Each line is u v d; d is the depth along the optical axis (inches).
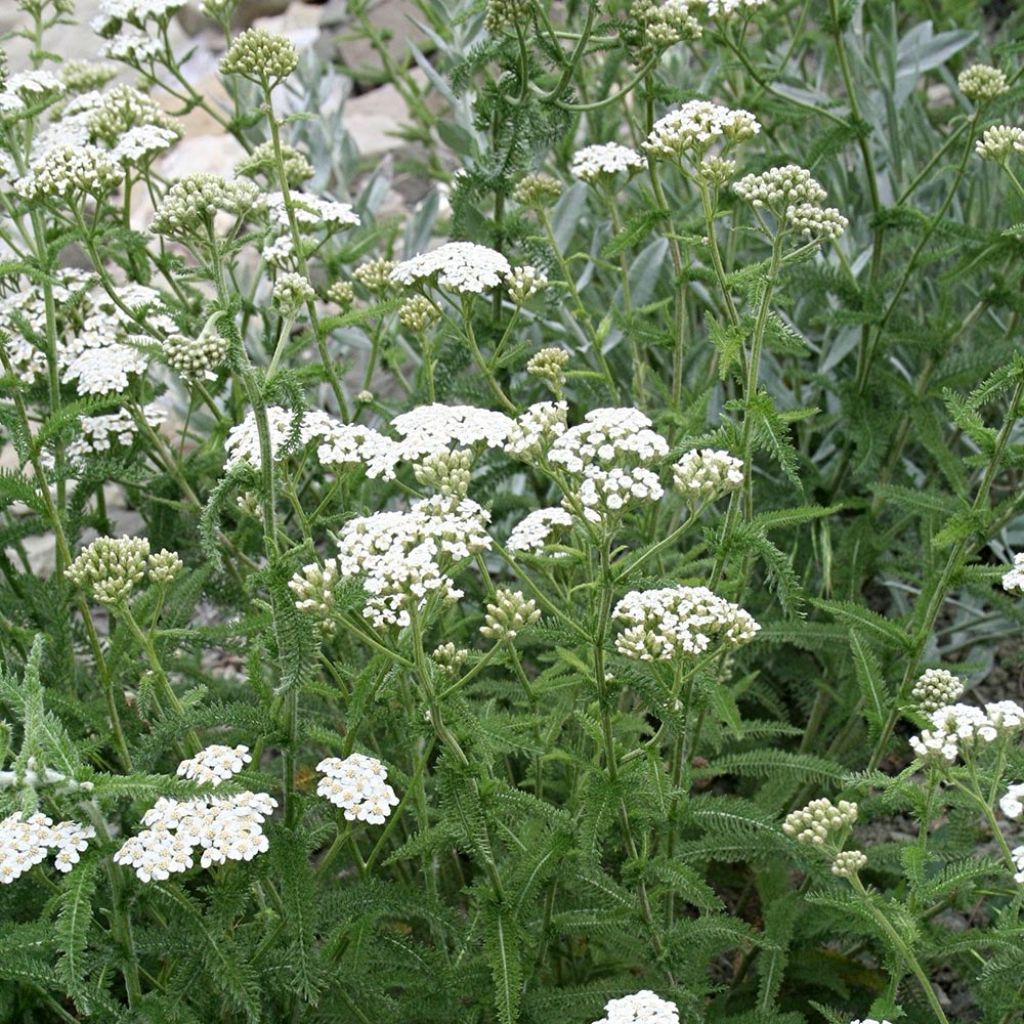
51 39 89.0
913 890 35.1
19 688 33.6
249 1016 34.7
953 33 56.2
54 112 50.8
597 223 54.9
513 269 44.2
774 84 53.8
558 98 46.0
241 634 39.2
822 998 42.3
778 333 38.2
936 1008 33.9
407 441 37.7
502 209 48.1
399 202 75.0
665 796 35.8
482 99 48.1
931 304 55.5
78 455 42.8
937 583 42.4
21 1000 38.4
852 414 47.8
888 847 39.8
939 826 46.4
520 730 37.6
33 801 32.3
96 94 47.7
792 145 56.7
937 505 42.2
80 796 33.7
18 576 43.3
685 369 50.9
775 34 57.7
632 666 36.4
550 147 50.6
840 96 63.4
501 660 37.5
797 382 53.4
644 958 37.9
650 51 45.6
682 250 44.7
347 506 41.6
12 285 45.0
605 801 35.5
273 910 37.7
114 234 43.8
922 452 54.2
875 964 43.3
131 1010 35.0
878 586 53.2
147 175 46.0
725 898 46.3
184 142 80.0
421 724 35.4
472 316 45.9
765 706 47.9
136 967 35.1
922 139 58.1
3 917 38.4
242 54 40.8
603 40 46.4
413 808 39.0
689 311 53.1
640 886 37.1
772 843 38.9
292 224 42.4
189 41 92.8
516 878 35.9
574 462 35.3
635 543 44.2
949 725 34.3
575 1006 37.1
